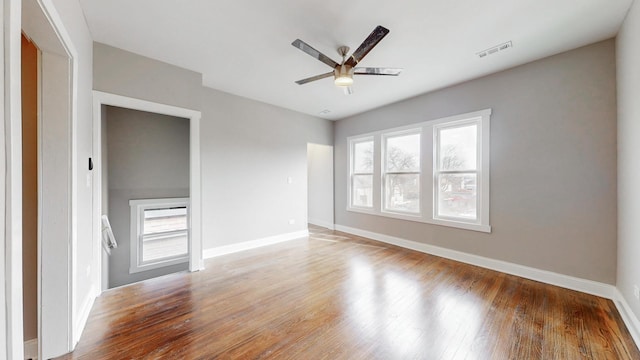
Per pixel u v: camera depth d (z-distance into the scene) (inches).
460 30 94.3
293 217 199.5
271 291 107.6
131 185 148.7
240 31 96.5
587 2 79.3
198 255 131.3
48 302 68.3
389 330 80.1
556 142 112.0
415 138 172.2
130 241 147.6
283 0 79.6
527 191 120.5
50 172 68.7
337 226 230.5
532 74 118.2
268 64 123.4
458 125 147.9
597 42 101.8
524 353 69.6
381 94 162.1
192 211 129.8
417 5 81.2
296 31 96.2
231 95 163.5
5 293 35.1
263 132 180.5
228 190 162.6
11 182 35.9
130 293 105.3
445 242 152.7
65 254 70.1
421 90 154.7
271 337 76.7
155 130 157.1
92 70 100.7
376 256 155.2
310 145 262.4
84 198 86.1
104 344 73.7
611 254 99.3
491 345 73.0
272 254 159.5
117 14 86.4
